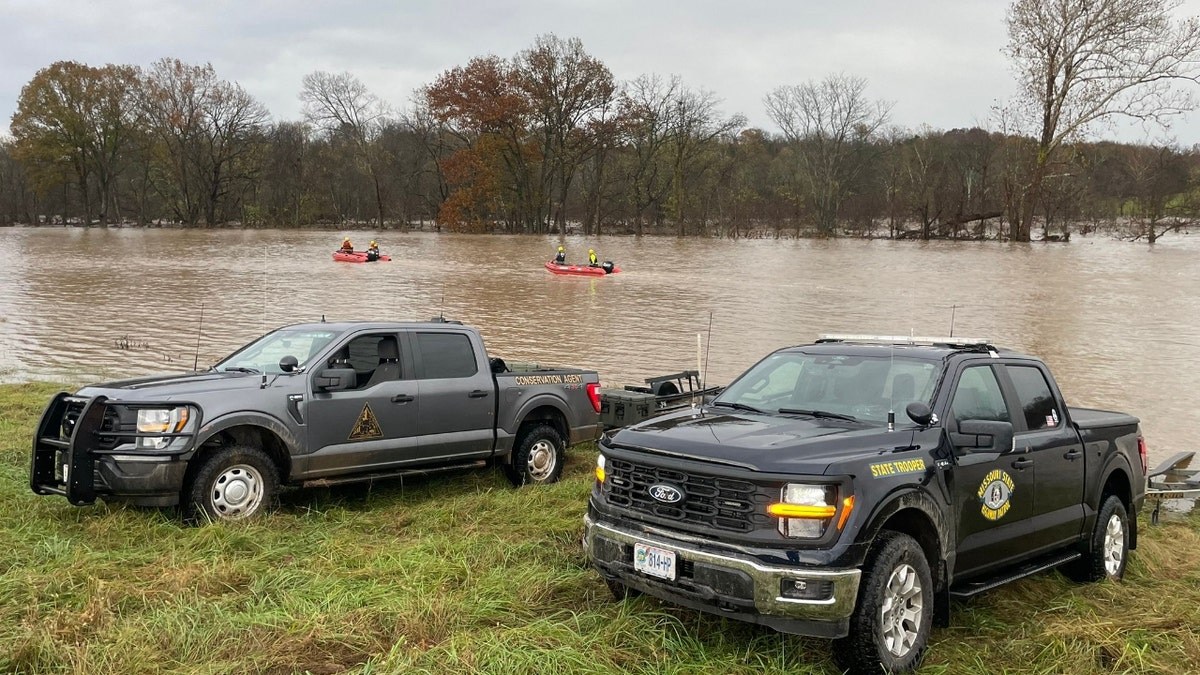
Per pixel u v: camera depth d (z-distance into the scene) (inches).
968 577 228.8
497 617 218.2
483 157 3506.4
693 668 193.8
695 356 813.2
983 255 2383.1
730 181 3828.7
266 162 4131.4
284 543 273.3
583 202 3853.3
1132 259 2188.7
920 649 201.5
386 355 342.6
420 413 342.3
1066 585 268.7
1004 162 3169.3
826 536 188.1
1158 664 205.6
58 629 200.5
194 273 1755.7
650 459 207.0
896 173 3661.4
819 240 3292.3
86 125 3843.5
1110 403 641.6
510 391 371.2
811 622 186.2
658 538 201.5
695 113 3543.3
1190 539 331.3
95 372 692.1
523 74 3427.7
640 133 3499.0
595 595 237.1
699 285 1599.4
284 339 347.3
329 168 4119.1
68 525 281.6
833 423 223.3
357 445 325.1
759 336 954.7
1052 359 845.8
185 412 287.1
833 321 1101.7
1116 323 1116.5
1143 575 286.4
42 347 821.2
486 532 292.7
